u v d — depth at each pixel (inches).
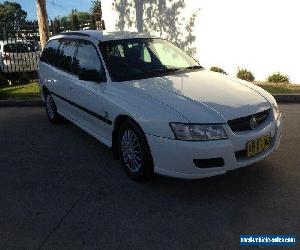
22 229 149.3
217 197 165.5
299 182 175.0
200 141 153.0
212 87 181.3
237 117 159.2
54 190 180.2
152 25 436.5
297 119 269.6
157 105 164.9
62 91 246.1
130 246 135.9
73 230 147.0
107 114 191.6
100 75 203.5
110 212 158.2
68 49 247.1
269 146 173.8
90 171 199.3
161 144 159.3
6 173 202.4
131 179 185.5
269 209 154.4
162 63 215.5
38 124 289.3
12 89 423.5
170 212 156.1
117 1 451.5
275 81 380.5
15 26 510.0
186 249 132.9
